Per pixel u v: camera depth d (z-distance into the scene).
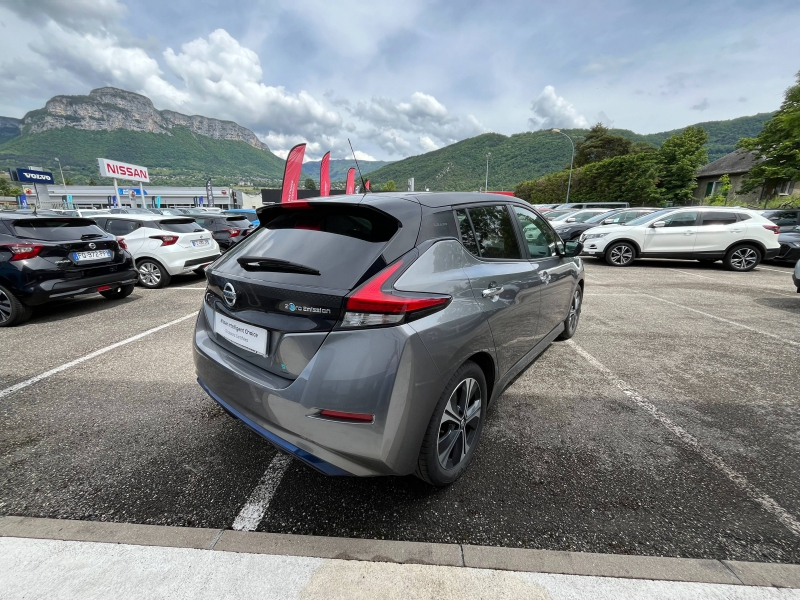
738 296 6.56
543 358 3.81
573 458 2.27
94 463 2.20
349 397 1.55
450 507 1.88
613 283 7.75
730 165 35.88
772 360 3.78
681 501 1.93
